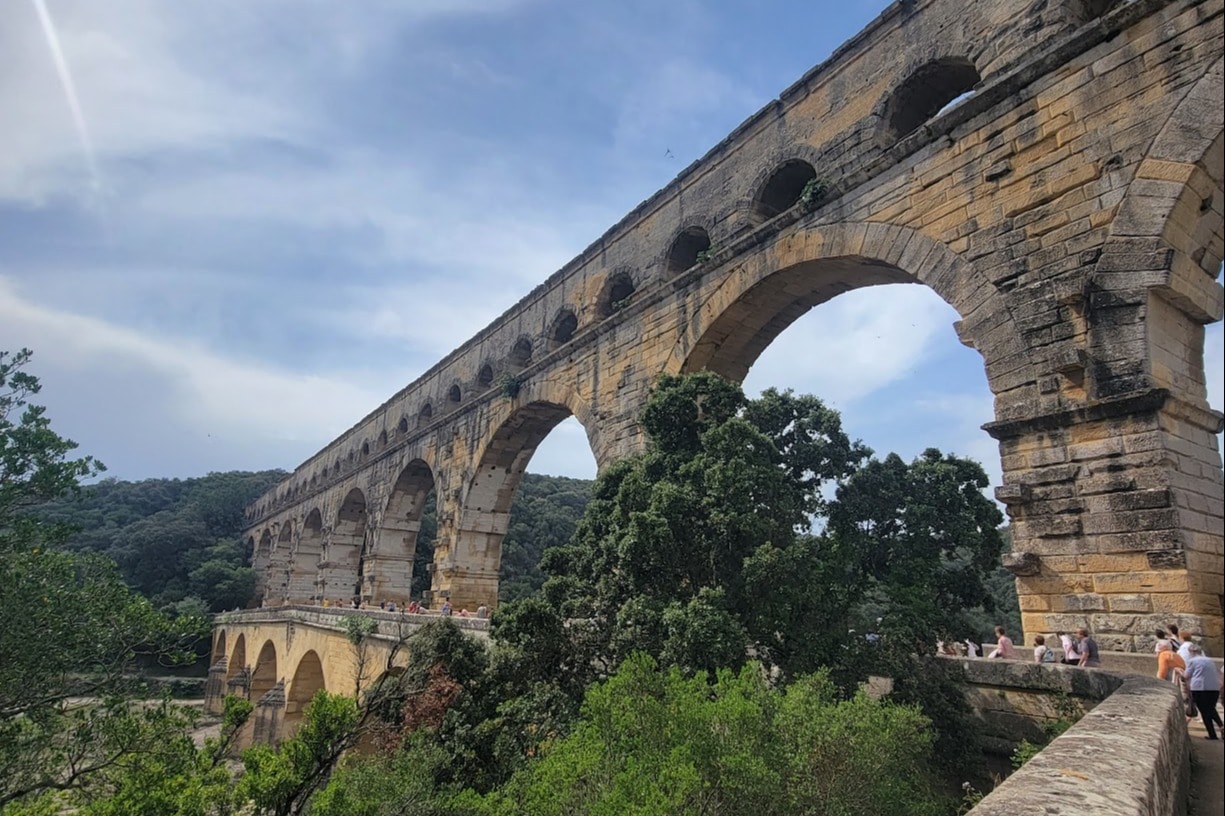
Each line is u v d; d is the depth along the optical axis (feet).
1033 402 51.31
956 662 50.49
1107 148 50.80
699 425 60.70
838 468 59.57
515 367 132.16
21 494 54.08
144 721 51.78
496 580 132.87
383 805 50.52
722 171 89.30
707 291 84.28
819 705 35.60
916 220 62.69
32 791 49.39
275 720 138.82
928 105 71.20
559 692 53.11
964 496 63.10
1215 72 46.37
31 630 50.11
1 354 55.21
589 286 111.55
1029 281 53.47
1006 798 15.51
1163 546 43.62
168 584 299.38
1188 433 47.14
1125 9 50.80
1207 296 49.37
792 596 48.39
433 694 64.23
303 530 238.68
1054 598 48.44
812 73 78.59
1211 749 35.96
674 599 50.57
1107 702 28.04
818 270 73.67
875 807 31.89
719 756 30.96
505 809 40.27
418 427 172.04
